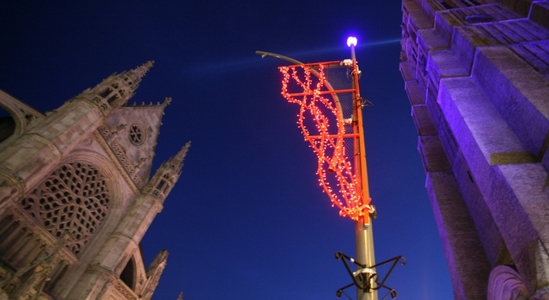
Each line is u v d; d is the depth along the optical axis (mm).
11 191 27531
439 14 21484
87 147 38281
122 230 38906
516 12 18578
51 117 34062
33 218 31391
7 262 28500
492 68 14328
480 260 15109
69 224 35375
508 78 13055
